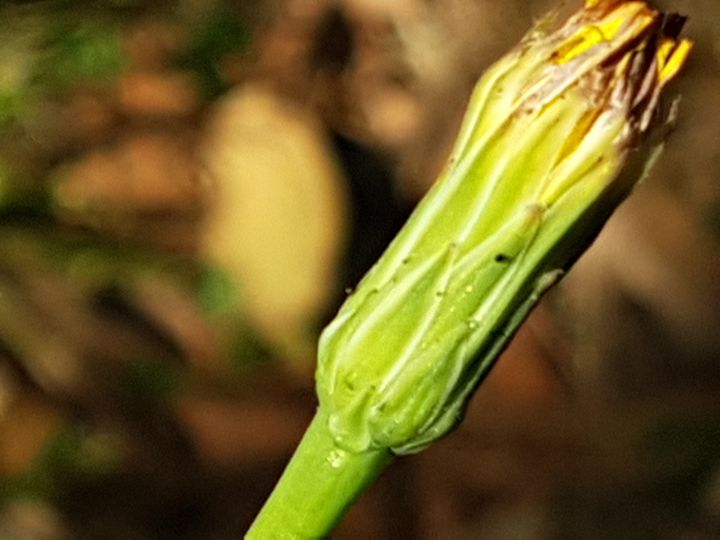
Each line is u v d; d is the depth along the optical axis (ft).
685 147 0.53
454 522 0.48
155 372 0.49
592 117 0.22
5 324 0.48
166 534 0.47
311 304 0.51
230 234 0.51
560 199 0.22
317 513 0.23
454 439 0.49
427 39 0.52
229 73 0.54
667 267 0.51
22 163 0.50
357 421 0.23
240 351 0.50
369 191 0.52
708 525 0.47
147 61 0.52
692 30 0.49
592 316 0.51
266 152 0.51
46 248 0.50
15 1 0.45
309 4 0.56
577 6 0.22
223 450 0.49
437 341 0.23
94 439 0.48
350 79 0.54
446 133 0.52
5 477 0.47
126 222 0.51
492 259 0.22
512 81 0.22
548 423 0.50
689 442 0.49
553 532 0.47
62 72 0.48
